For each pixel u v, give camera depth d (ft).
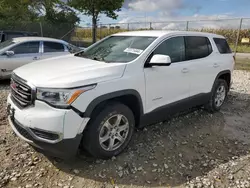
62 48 26.43
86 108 8.89
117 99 10.57
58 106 8.53
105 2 61.57
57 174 9.30
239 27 48.16
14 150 10.74
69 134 8.64
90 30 73.87
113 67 10.14
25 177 9.05
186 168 10.16
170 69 12.31
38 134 8.78
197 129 14.16
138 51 11.50
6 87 22.26
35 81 8.99
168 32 13.15
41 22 69.05
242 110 18.15
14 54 23.03
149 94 11.35
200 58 14.82
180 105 13.46
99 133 9.61
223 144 12.51
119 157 10.59
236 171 10.06
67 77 9.02
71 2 64.44
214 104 16.70
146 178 9.36
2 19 65.16
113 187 8.77
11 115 9.87
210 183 9.23
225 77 17.94
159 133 13.23
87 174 9.37
